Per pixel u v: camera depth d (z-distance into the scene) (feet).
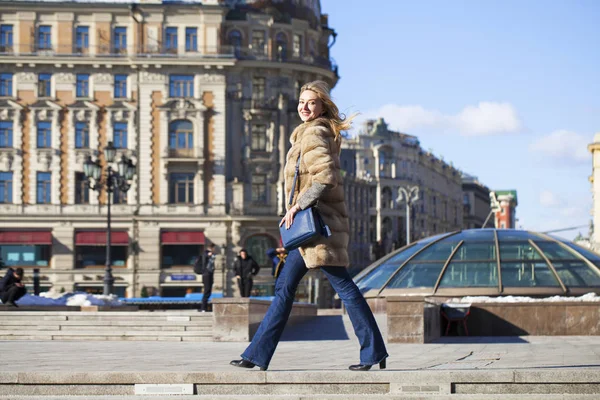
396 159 340.80
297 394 24.79
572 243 87.81
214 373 25.02
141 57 206.59
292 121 214.69
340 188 26.14
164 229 207.51
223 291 206.49
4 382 25.27
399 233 336.29
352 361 37.86
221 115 209.15
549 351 45.09
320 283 216.13
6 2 205.16
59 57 206.08
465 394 24.23
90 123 208.13
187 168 208.85
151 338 62.59
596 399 23.82
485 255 85.46
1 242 205.16
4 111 206.90
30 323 65.36
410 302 57.11
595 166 138.21
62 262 205.57
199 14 208.85
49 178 207.62
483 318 68.33
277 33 214.90
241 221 207.62
